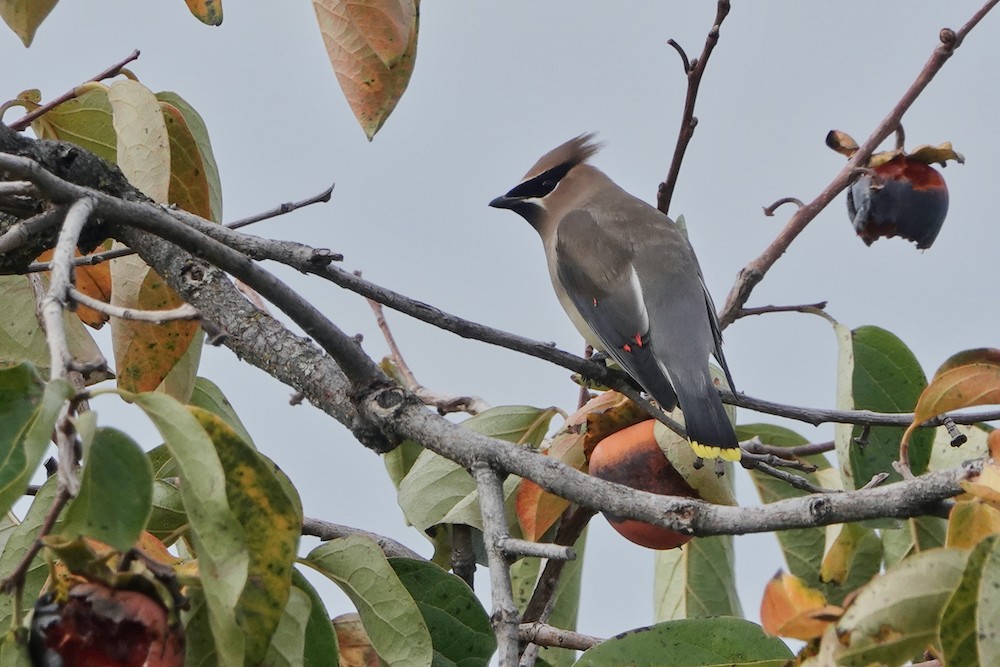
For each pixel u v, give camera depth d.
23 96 8.79
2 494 4.18
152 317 5.02
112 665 4.48
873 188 10.88
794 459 8.98
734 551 9.26
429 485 8.73
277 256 7.55
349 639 6.34
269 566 4.85
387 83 7.25
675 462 8.02
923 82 10.52
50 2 8.00
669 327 10.78
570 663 9.23
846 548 8.41
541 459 6.19
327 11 7.18
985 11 10.32
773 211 10.50
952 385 6.28
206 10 7.55
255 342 7.31
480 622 6.82
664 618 9.20
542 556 5.65
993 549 4.92
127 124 7.61
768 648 6.24
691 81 9.80
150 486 4.41
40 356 8.37
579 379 9.48
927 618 5.20
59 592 4.54
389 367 10.74
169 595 4.58
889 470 8.59
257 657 4.81
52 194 5.79
